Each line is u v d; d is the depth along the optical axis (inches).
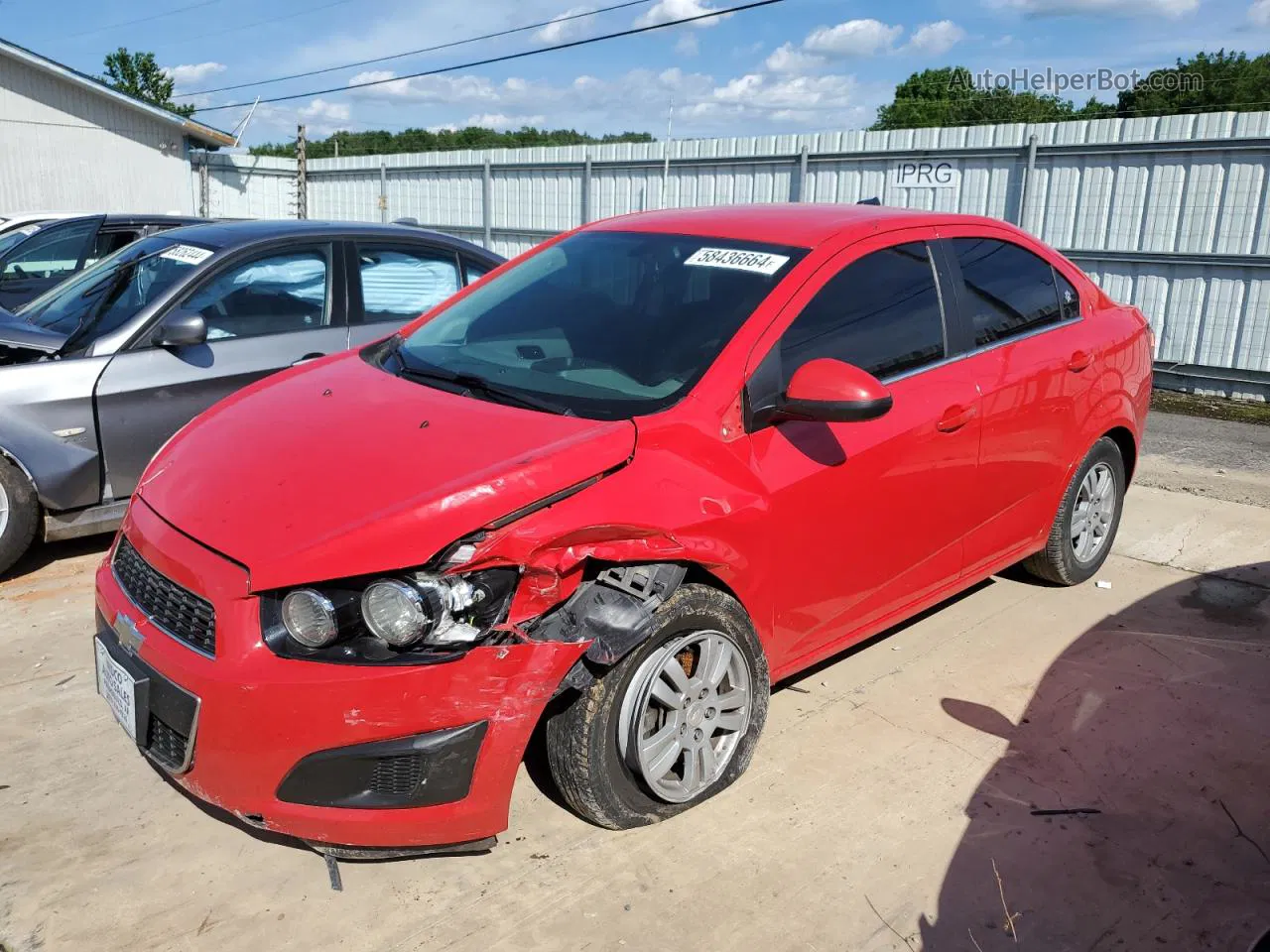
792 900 103.9
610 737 105.6
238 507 103.7
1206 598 181.2
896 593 140.6
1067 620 171.2
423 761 95.0
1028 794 122.5
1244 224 405.1
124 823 114.3
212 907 101.7
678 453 110.8
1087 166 442.0
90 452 177.9
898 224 144.6
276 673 92.7
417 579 94.7
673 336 125.0
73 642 157.2
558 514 99.4
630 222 158.1
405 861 109.1
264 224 215.3
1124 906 104.2
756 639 118.0
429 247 229.9
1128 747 133.1
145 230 337.1
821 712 140.3
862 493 126.8
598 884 105.8
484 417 114.0
